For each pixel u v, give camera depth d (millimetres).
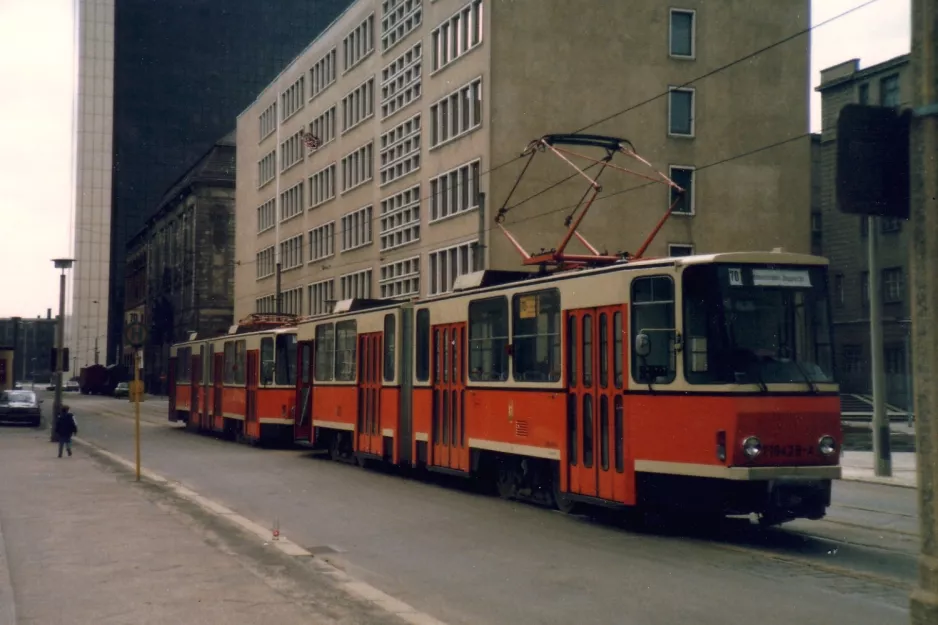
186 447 31172
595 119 41250
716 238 42125
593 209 40781
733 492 12102
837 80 53906
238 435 33250
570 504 15078
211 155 91312
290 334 30297
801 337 12695
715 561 11109
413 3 48656
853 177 4793
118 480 19281
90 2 155250
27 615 8094
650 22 41969
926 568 4566
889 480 20562
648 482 13016
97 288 156875
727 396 12164
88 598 8734
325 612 8242
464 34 43406
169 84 157625
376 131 53062
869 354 52156
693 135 42125
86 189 155500
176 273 97812
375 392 22234
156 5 156875
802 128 43344
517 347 16281
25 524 13195
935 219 4613
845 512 15805
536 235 40312
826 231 55250
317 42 62312
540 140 19625
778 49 43250
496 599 9195
